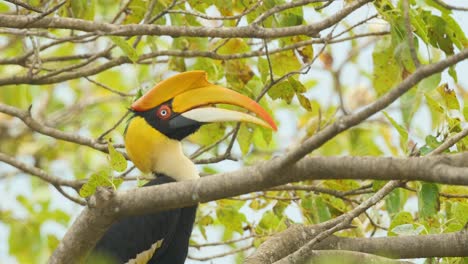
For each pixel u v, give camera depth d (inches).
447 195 413.4
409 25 309.1
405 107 394.3
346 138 660.1
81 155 716.7
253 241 490.9
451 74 416.2
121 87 759.1
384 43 449.4
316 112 683.4
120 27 423.8
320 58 638.5
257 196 492.4
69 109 732.7
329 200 466.0
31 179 657.0
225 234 536.1
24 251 585.9
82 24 418.9
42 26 414.0
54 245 586.9
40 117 733.3
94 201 306.7
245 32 428.5
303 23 458.3
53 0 495.8
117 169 323.0
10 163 472.1
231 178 293.7
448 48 437.4
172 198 299.9
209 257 482.6
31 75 485.1
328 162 285.3
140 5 483.2
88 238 318.3
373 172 283.1
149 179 448.1
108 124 739.4
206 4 476.1
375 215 477.4
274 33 430.3
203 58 486.6
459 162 279.1
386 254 375.2
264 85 473.4
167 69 524.4
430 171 277.9
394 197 436.5
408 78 280.8
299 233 390.3
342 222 353.7
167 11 447.2
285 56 472.7
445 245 368.2
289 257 351.6
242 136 489.7
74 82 760.3
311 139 280.2
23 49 530.0
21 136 716.7
